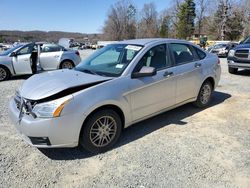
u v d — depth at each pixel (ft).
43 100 11.41
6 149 13.08
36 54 33.50
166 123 16.29
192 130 15.23
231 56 35.63
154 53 15.05
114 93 12.64
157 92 14.80
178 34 247.91
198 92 18.19
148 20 288.30
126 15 294.66
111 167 11.44
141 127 15.67
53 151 12.85
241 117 17.30
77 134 11.71
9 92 25.25
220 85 27.55
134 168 11.33
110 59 15.20
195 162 11.75
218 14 206.18
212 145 13.34
